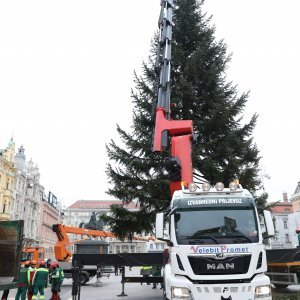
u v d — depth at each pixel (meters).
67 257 21.20
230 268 6.59
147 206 15.38
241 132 16.09
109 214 15.63
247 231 7.05
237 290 6.40
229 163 14.56
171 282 6.68
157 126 9.61
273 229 7.16
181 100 16.42
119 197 15.42
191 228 7.13
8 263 7.83
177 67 17.94
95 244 23.39
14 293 18.19
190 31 19.12
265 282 6.55
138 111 16.81
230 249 6.73
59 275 14.12
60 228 21.30
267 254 9.30
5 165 55.97
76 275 9.98
